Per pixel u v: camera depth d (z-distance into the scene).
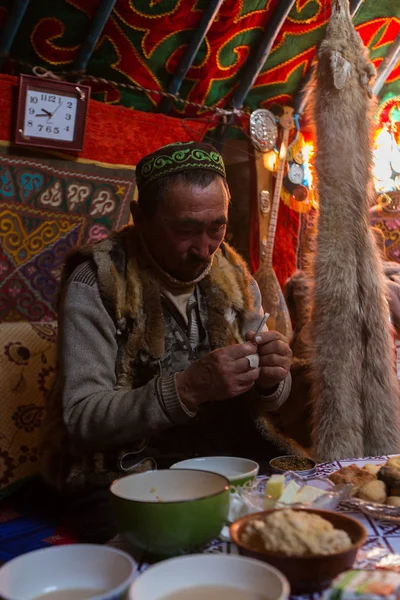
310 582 0.74
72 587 0.73
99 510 1.45
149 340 1.55
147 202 1.54
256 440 1.72
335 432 1.72
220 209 1.53
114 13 2.29
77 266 1.64
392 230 3.29
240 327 1.70
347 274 1.78
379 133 3.25
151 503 0.84
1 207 2.28
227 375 1.36
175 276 1.60
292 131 2.97
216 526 0.87
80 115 2.33
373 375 1.78
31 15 2.18
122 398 1.41
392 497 0.99
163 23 2.37
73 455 1.55
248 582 0.69
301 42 2.77
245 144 3.04
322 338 1.77
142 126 2.57
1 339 1.96
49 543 1.71
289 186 2.99
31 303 2.39
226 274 1.70
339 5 1.84
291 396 2.07
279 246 2.97
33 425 1.96
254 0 2.47
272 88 2.90
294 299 2.70
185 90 2.70
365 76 1.85
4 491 1.88
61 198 2.42
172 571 0.70
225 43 2.58
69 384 1.48
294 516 0.80
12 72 2.29
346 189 1.82
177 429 1.62
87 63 2.42
